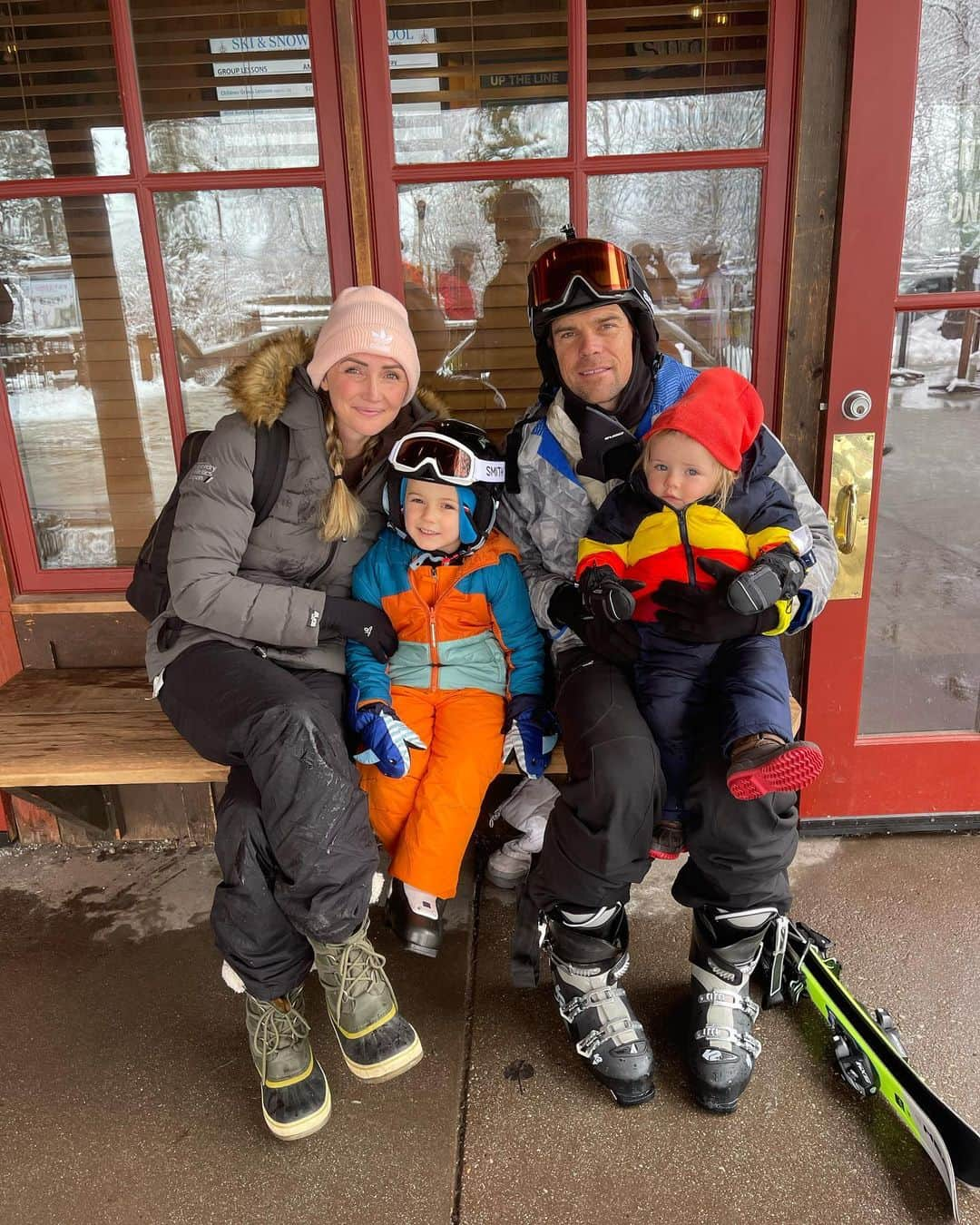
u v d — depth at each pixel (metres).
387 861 2.16
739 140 2.02
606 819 1.53
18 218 2.12
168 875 2.33
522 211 2.08
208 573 1.71
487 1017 1.85
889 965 1.91
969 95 1.92
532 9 1.95
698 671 1.68
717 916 1.68
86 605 2.30
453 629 1.92
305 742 1.51
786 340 2.08
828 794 2.35
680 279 2.13
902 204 1.95
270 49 1.99
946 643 2.29
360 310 1.73
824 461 2.12
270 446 1.74
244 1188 1.50
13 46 2.00
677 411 1.59
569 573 1.92
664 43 1.96
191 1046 1.80
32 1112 1.65
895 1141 1.54
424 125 2.03
